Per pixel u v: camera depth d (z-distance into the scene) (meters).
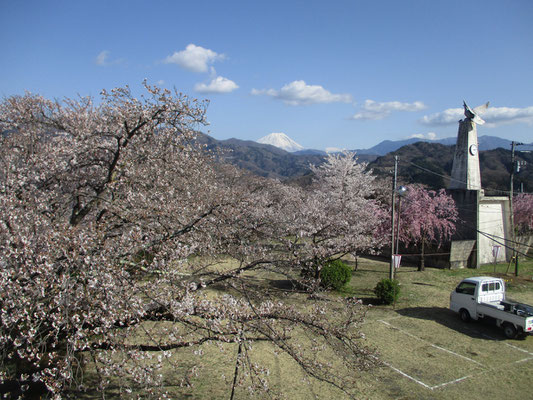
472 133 21.83
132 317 5.57
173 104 7.45
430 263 21.55
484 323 12.34
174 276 5.89
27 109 10.38
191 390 7.74
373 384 8.38
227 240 7.87
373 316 12.82
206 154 10.92
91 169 8.61
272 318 6.34
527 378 8.85
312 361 6.11
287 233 10.05
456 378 8.78
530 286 17.28
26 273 4.90
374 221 18.91
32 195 7.06
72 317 4.77
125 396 7.14
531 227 25.39
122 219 6.78
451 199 21.61
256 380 7.99
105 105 9.79
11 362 6.88
